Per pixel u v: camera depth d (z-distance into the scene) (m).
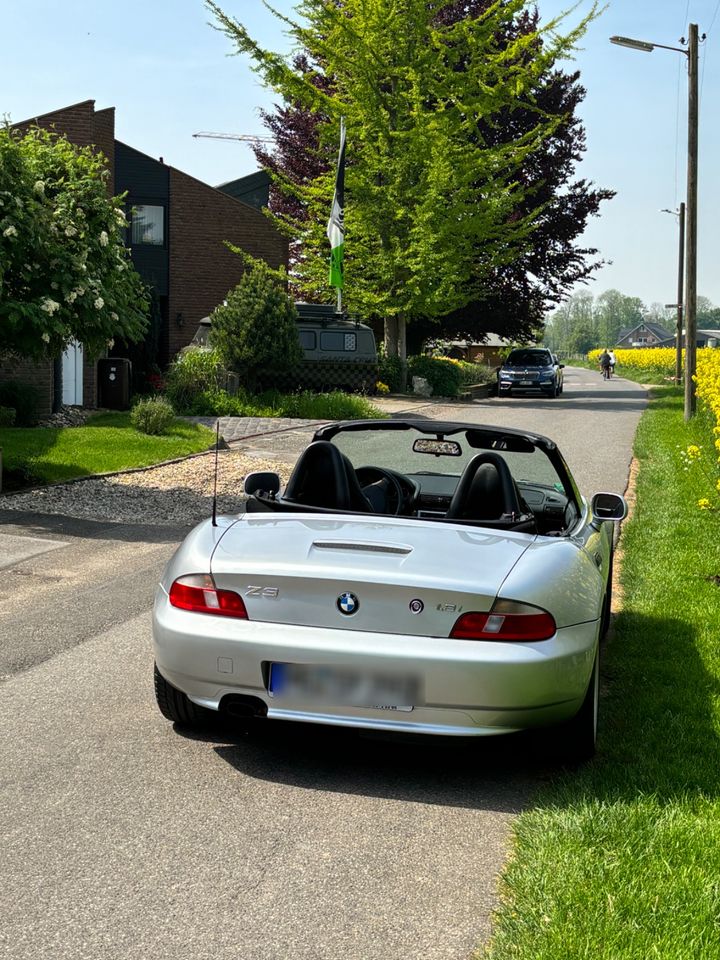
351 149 31.14
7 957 2.92
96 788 4.12
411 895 3.30
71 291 11.20
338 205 28.28
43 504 11.38
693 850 3.46
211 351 25.05
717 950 2.86
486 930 3.10
